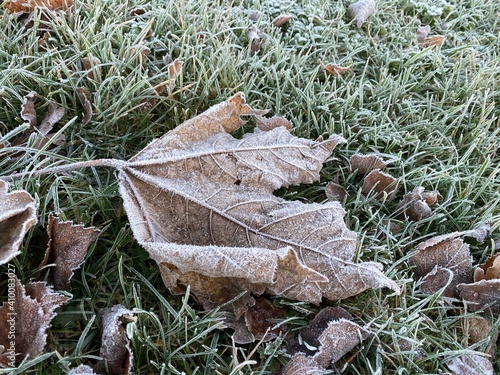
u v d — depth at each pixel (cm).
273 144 33
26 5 37
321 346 27
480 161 38
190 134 31
